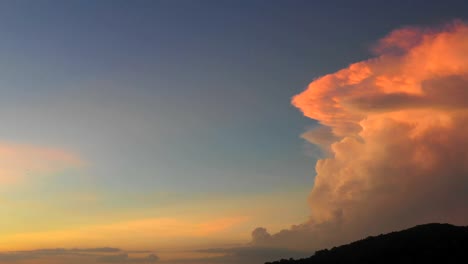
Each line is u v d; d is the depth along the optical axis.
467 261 135.75
